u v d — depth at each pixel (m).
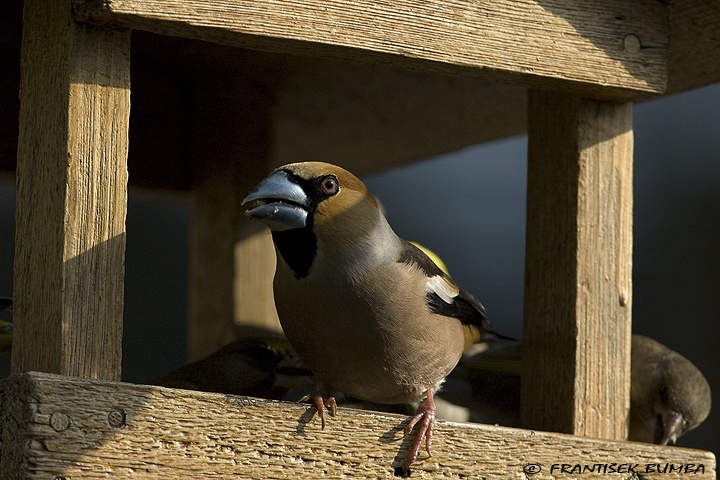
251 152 11.08
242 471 6.92
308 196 8.07
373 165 13.80
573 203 8.77
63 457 6.43
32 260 7.27
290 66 10.52
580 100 8.81
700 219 16.22
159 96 11.06
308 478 7.10
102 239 7.05
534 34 8.22
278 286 8.34
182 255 15.07
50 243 7.09
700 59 9.41
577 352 8.63
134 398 6.66
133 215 15.03
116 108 7.13
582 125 8.80
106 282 7.03
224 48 10.08
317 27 7.49
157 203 13.25
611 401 8.70
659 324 15.70
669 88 10.01
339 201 8.10
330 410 7.22
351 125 12.20
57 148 7.09
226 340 10.91
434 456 7.46
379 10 7.71
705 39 9.05
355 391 8.72
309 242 8.13
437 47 7.88
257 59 10.38
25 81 7.54
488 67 8.04
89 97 7.06
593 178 8.79
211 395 6.89
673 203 16.41
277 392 9.85
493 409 10.16
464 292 9.04
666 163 16.67
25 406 6.41
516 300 16.28
